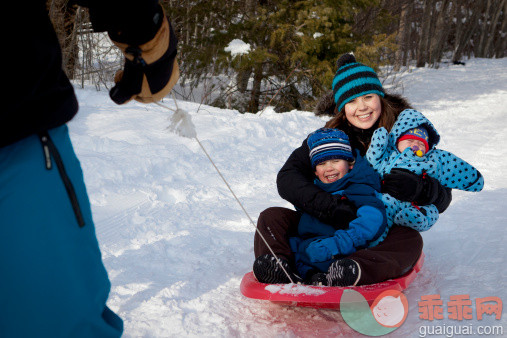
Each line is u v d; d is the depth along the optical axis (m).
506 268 2.69
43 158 1.20
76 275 1.23
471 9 29.19
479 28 30.83
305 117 8.52
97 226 3.57
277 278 2.21
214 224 3.70
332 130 2.74
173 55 1.50
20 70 1.12
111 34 1.39
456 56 27.73
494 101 13.19
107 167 4.72
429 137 2.89
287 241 2.55
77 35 9.33
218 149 6.03
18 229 1.14
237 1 10.46
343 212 2.47
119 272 2.73
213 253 3.08
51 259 1.18
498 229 3.43
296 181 2.65
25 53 1.12
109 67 10.14
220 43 9.81
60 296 1.19
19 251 1.14
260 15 10.15
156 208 4.02
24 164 1.17
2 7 1.09
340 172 2.67
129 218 3.75
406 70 22.27
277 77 11.00
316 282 2.20
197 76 10.52
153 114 7.15
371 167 2.82
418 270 2.51
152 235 3.41
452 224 3.57
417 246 2.42
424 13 23.89
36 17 1.16
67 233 1.22
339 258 2.40
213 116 7.44
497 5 30.17
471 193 4.50
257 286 2.11
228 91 10.83
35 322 1.17
